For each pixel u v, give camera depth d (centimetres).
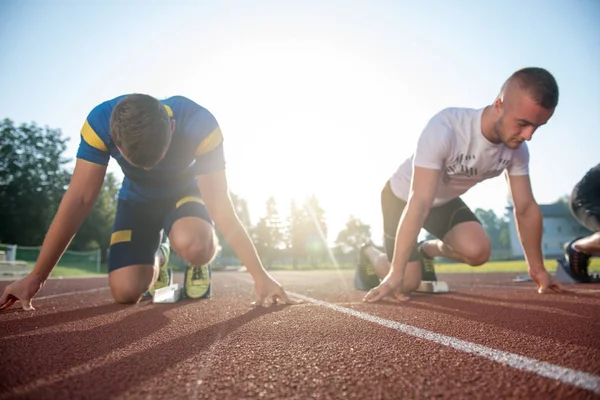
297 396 108
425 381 118
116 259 356
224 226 296
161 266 420
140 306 340
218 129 283
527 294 386
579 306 286
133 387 116
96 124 256
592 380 115
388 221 422
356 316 251
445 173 337
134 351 162
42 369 135
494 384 114
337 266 5356
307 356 151
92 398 107
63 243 283
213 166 283
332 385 117
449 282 696
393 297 360
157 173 304
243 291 542
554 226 5412
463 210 394
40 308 326
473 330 198
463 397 105
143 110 215
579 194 482
